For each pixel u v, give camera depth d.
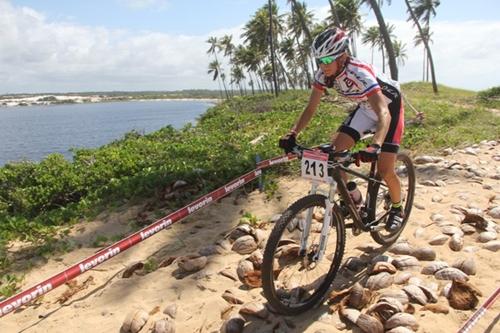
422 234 4.36
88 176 7.69
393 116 3.73
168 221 4.18
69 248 5.01
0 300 3.96
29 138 58.09
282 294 3.25
